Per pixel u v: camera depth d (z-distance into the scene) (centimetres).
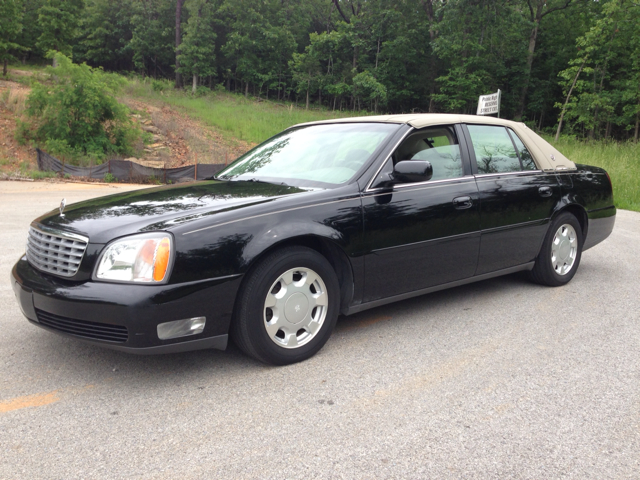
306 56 5338
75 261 273
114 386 283
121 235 269
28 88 2794
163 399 268
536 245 460
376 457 216
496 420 248
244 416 251
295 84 6112
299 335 317
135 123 2542
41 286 279
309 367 310
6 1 3116
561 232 486
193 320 270
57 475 202
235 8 5700
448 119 409
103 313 257
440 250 376
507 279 529
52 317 278
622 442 229
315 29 6994
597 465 211
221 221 281
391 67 4834
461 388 283
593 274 552
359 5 5650
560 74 3275
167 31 5903
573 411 257
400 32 4800
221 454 218
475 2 3747
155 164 2177
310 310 315
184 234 268
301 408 259
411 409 259
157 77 6550
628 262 614
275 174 384
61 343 346
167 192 353
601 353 334
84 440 228
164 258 261
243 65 5591
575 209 498
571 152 1734
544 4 4284
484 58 3847
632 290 487
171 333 264
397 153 363
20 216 888
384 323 393
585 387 285
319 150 392
